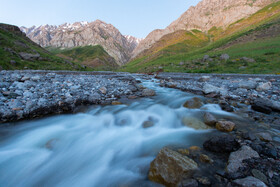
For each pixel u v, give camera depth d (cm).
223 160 356
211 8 19638
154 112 752
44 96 805
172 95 1097
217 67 3130
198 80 1873
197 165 332
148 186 323
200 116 657
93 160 436
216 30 15638
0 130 571
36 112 675
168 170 321
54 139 534
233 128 527
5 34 4034
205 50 7912
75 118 695
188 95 1091
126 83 1477
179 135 531
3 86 868
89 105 831
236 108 772
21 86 901
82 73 2297
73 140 532
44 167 412
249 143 418
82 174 387
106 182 354
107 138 544
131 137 545
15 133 568
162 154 354
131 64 13262
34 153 464
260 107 711
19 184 361
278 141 430
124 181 348
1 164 413
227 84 1398
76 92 933
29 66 2664
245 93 1023
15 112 626
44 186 357
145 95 1070
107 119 684
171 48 12206
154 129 595
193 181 289
